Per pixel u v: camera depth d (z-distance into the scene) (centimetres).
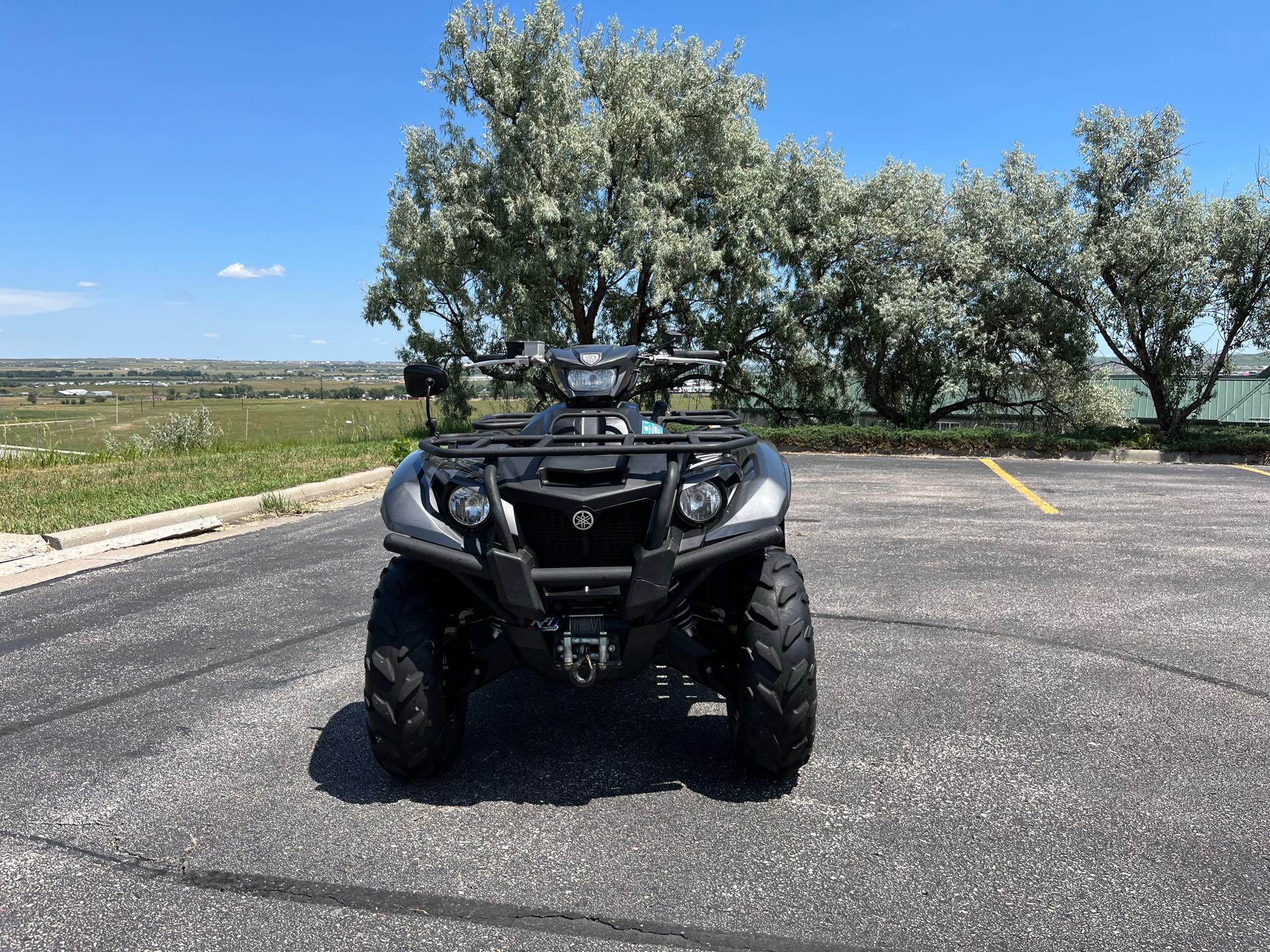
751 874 282
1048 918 256
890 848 297
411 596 350
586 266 2112
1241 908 259
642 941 249
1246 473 1454
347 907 267
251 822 321
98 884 282
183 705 439
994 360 2111
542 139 2006
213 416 2292
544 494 330
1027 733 389
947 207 2131
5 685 471
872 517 977
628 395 425
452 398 2277
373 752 344
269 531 913
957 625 555
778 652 333
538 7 2041
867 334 2162
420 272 2125
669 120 2066
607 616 336
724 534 340
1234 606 595
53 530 851
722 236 2200
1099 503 1084
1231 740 379
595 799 337
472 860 293
